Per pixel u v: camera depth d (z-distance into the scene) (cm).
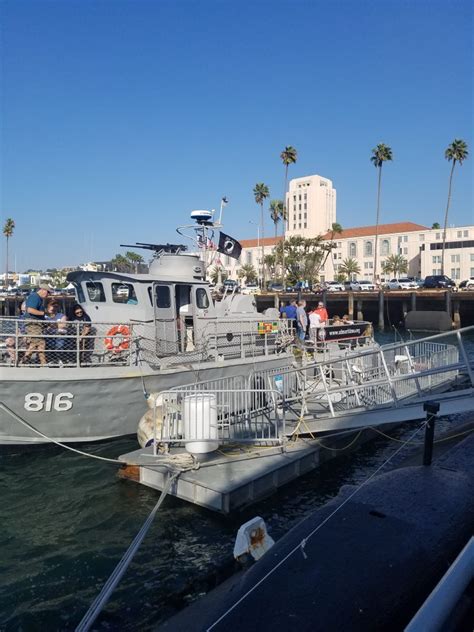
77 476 853
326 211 13188
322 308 1661
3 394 889
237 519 700
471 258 8506
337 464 930
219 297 1417
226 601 379
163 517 703
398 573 386
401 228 10194
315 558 403
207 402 805
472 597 278
